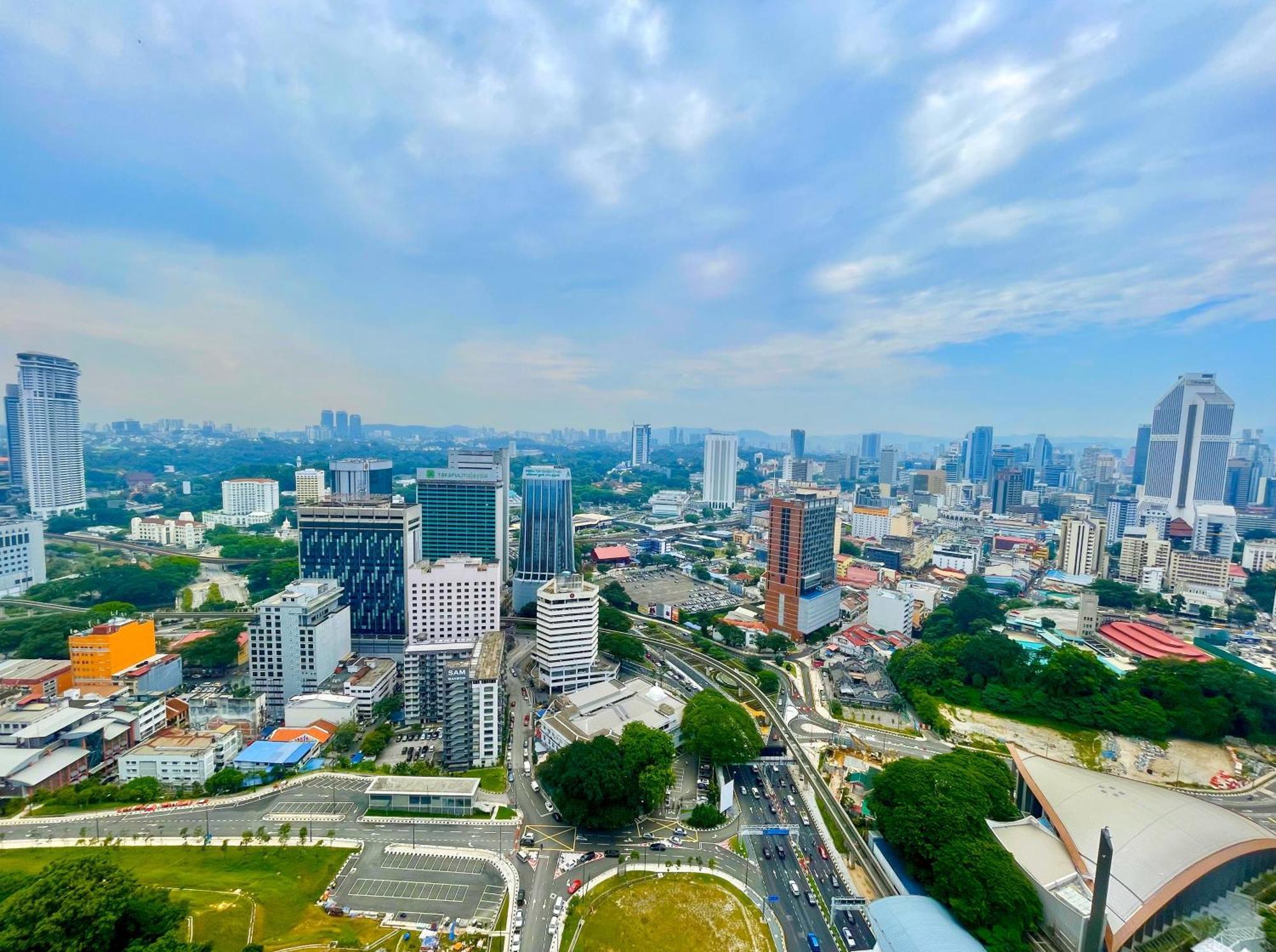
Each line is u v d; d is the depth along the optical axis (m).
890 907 142.38
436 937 140.88
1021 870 151.25
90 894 117.69
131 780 199.12
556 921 146.50
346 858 167.50
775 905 154.62
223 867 161.88
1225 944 141.00
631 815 177.75
